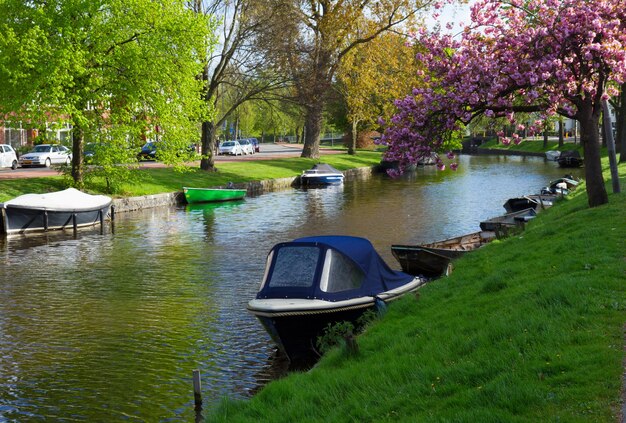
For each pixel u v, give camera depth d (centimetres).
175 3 3759
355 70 6825
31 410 1117
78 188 3881
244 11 5088
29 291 1966
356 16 6006
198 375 1117
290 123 9550
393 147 1825
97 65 3659
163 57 3669
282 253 1477
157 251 2655
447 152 1861
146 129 3931
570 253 1445
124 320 1642
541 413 662
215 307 1759
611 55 1848
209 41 3859
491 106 1852
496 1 1909
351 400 825
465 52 1870
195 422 1060
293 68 5244
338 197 4741
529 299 1080
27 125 3525
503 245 1970
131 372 1287
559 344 843
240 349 1423
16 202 3158
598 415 638
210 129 5359
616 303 974
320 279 1414
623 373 725
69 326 1596
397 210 3891
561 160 7506
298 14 5350
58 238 3027
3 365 1330
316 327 1366
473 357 874
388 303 1475
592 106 2145
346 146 11450
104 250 2692
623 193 2427
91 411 1109
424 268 2109
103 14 3638
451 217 3541
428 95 1802
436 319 1168
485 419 661
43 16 3394
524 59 1848
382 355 1003
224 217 3703
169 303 1806
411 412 744
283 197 4812
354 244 1528
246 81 5212
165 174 4881
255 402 916
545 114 1909
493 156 10862
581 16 1817
